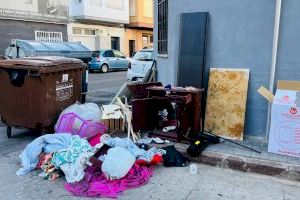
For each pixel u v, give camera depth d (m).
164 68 6.94
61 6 21.36
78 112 5.21
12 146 5.25
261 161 4.18
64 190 3.79
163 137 5.11
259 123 5.00
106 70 20.17
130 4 29.12
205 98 5.33
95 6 24.62
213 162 4.42
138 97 5.68
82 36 24.75
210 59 5.29
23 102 5.41
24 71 5.30
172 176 4.11
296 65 4.64
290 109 4.24
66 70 5.74
